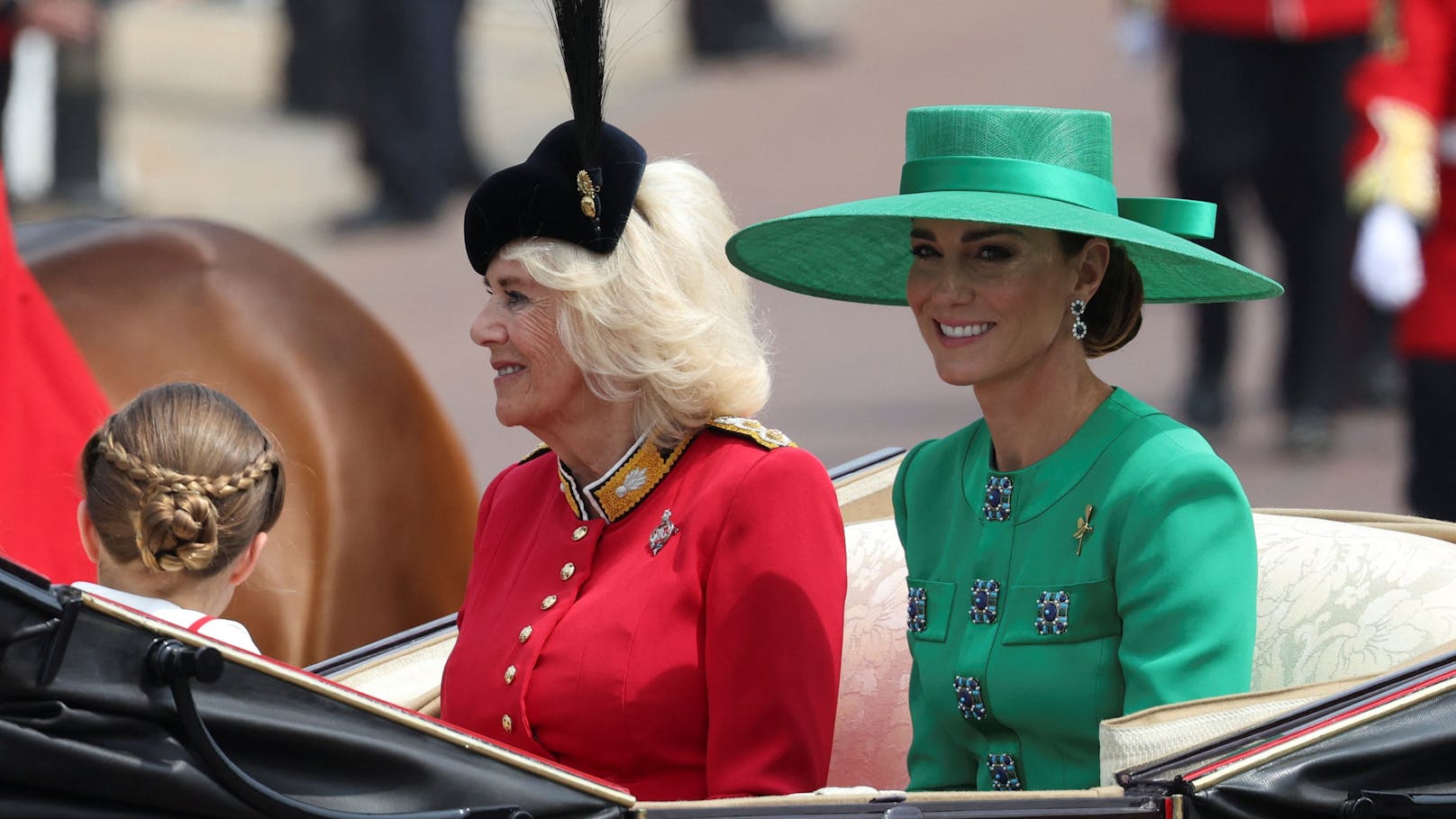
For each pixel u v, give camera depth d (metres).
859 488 13.24
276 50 55.28
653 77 52.56
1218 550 9.57
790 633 9.95
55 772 7.12
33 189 39.06
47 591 7.13
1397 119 20.62
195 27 60.06
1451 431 21.08
